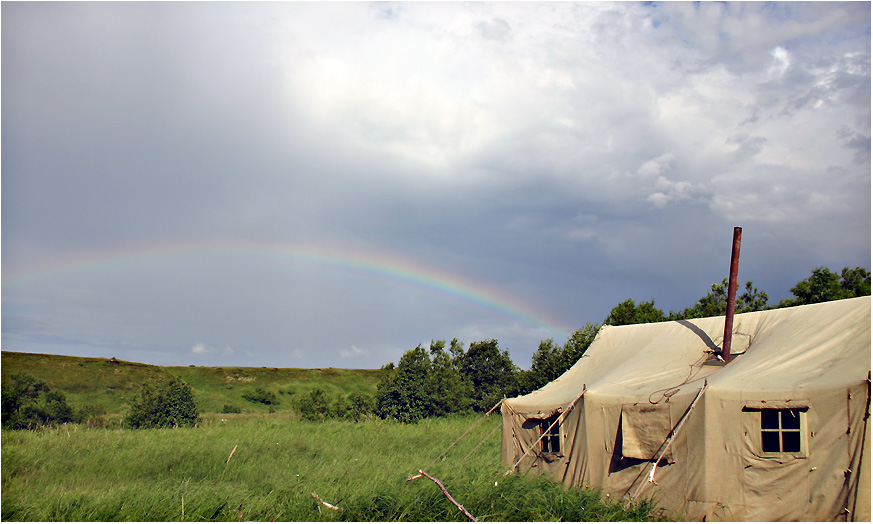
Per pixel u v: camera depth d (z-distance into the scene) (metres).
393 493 13.88
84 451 23.19
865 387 11.59
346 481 16.22
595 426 16.44
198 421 43.66
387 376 52.28
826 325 14.70
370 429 34.81
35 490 15.60
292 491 15.06
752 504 12.69
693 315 44.31
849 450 11.61
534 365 45.34
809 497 11.97
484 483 14.86
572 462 17.05
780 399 12.72
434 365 54.66
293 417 53.31
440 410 49.56
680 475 13.98
